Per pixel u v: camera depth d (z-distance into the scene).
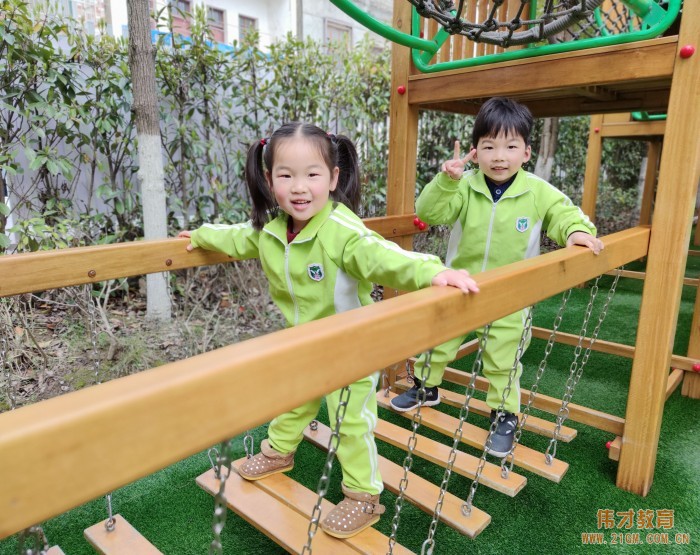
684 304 4.55
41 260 1.38
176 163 3.75
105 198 3.51
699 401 2.68
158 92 3.51
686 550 1.63
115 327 3.25
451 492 1.91
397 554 1.43
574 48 1.79
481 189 2.02
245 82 3.83
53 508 0.47
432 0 1.62
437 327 0.89
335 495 1.85
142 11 2.92
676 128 1.64
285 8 8.67
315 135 1.34
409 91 2.28
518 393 2.03
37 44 2.99
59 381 2.58
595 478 2.01
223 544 1.65
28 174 3.39
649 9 1.92
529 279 1.16
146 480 2.00
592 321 3.98
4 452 0.43
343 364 0.72
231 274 3.58
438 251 5.01
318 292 1.48
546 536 1.69
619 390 2.80
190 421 0.55
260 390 0.61
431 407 2.33
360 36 9.56
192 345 3.02
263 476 1.74
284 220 1.53
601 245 1.48
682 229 1.69
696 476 2.03
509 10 2.57
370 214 4.91
